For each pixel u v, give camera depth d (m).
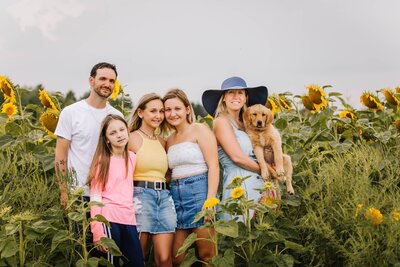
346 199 4.58
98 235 4.17
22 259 4.10
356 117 6.39
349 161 5.25
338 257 4.51
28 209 4.46
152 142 4.62
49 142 5.54
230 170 4.88
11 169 4.88
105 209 4.27
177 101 4.65
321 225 4.53
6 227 4.00
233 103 4.98
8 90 5.47
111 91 4.64
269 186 4.37
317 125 6.19
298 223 4.88
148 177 4.52
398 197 4.66
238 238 4.25
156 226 4.46
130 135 4.64
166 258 4.48
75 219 3.96
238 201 4.58
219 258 4.11
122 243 4.28
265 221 4.50
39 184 4.62
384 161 5.26
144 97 4.66
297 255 4.68
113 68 4.65
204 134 4.66
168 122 4.73
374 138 6.08
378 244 4.16
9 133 5.43
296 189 5.27
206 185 4.64
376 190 4.75
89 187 4.43
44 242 4.43
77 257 4.39
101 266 4.37
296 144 5.98
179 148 4.64
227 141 4.80
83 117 4.55
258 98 5.23
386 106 6.63
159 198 4.50
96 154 4.36
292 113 6.47
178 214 4.62
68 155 4.57
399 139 5.76
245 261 4.52
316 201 4.82
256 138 5.02
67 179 4.27
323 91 6.13
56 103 5.63
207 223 4.10
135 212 4.45
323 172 5.00
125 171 4.39
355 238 4.33
